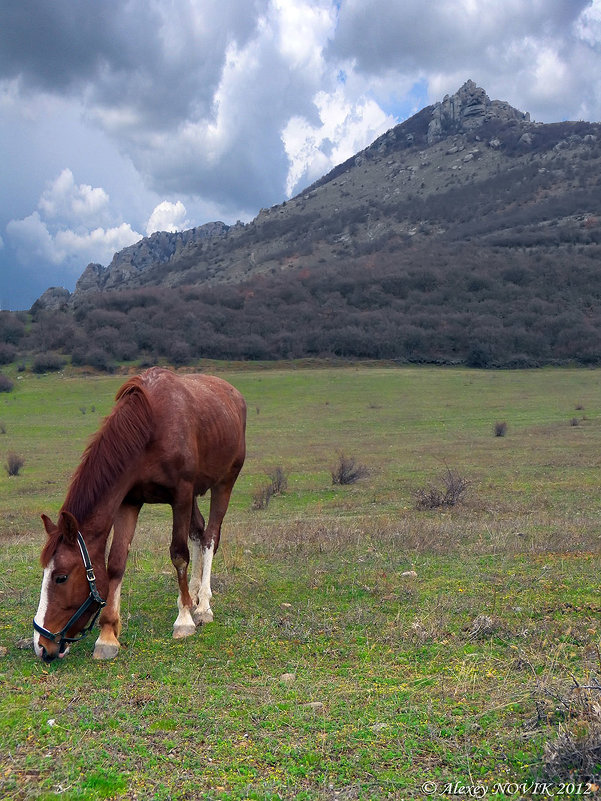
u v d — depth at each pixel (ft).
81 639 15.57
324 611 17.63
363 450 91.61
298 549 26.40
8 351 223.10
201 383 19.40
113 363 218.59
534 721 10.43
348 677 13.05
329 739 10.20
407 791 8.84
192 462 16.19
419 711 11.05
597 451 77.41
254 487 64.49
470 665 13.37
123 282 629.92
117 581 15.10
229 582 20.83
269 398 165.07
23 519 50.98
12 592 19.93
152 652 14.76
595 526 31.53
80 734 10.46
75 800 8.69
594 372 187.62
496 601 17.87
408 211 550.36
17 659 14.32
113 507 14.53
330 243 531.50
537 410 131.34
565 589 18.83
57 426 130.11
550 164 551.18
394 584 20.18
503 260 305.94
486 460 74.90
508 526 32.07
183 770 9.42
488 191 540.52
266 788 8.85
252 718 11.02
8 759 9.71
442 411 136.15
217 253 599.57
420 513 43.24
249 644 15.20
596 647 13.83
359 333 233.76
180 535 16.12
